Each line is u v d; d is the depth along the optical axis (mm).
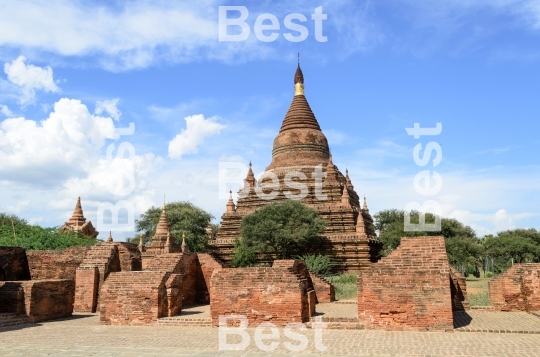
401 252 17609
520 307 22609
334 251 45031
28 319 19672
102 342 14781
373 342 14406
